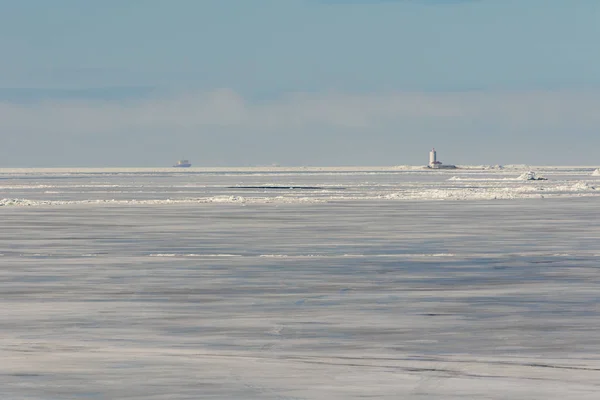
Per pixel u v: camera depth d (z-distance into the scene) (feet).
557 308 191.72
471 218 524.11
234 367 131.44
